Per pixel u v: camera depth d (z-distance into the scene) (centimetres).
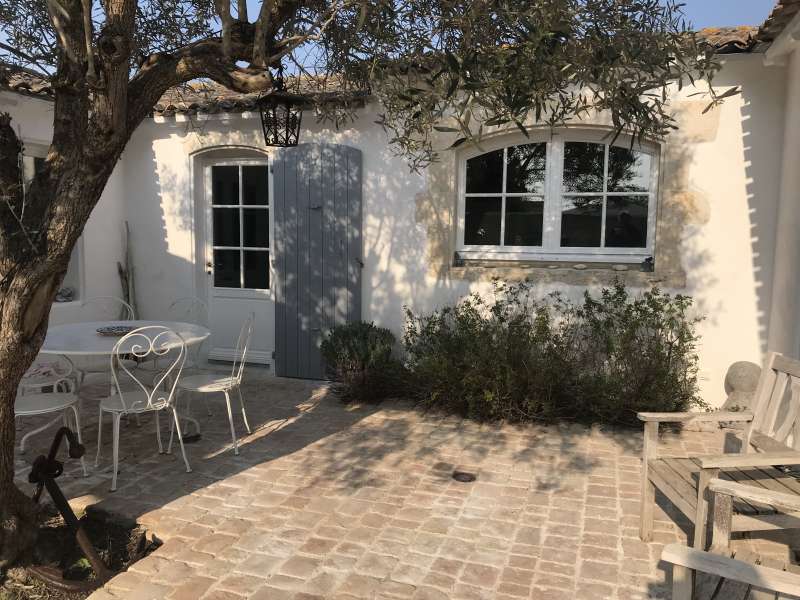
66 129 288
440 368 576
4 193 283
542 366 561
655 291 564
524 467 462
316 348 693
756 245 560
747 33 541
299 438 520
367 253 673
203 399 629
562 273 605
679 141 569
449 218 641
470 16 266
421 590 306
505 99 238
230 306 763
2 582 316
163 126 749
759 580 201
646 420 350
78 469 452
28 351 298
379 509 393
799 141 497
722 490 246
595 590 307
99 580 313
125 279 777
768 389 347
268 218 741
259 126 702
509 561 333
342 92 564
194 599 298
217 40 316
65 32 273
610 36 259
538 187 628
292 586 308
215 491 417
